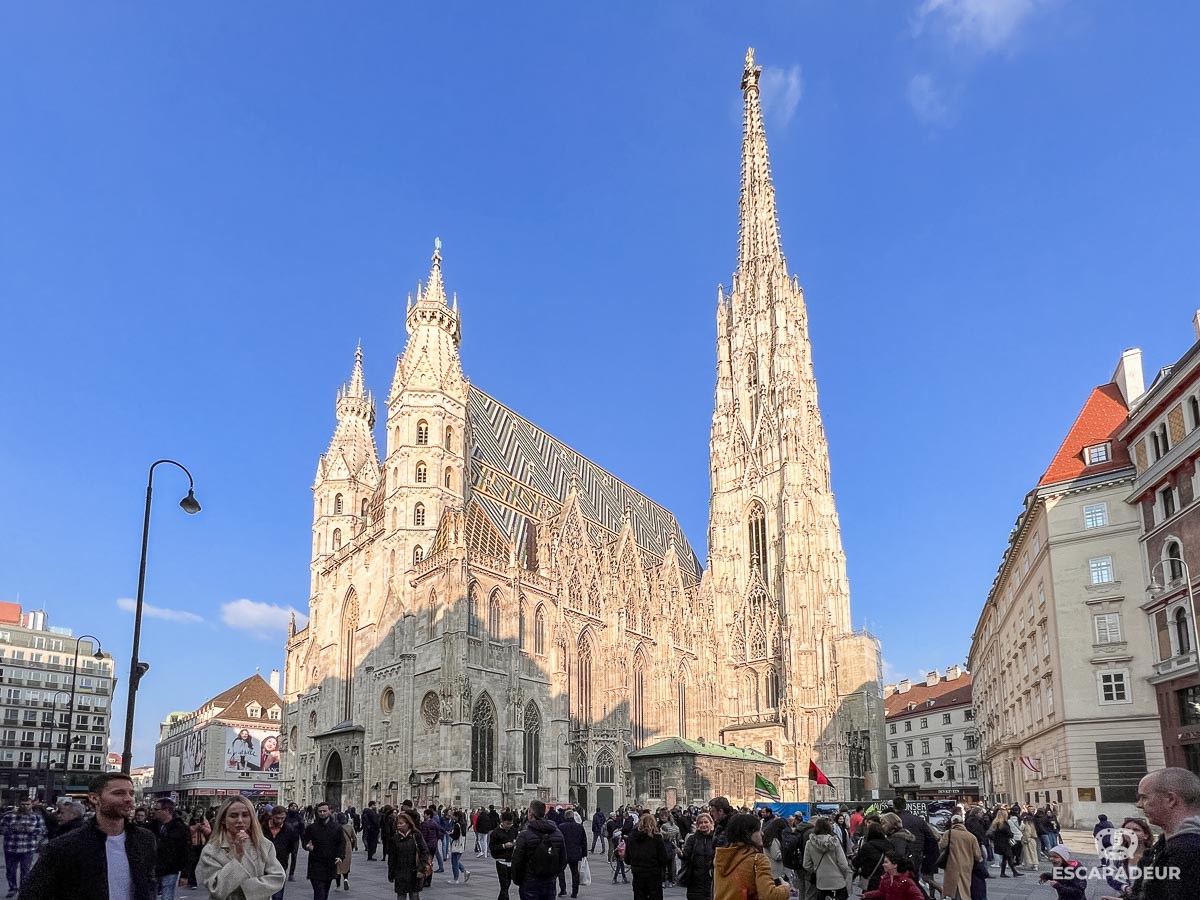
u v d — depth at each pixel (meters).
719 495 163.25
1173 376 63.31
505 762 102.94
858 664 142.25
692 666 146.00
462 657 98.25
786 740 139.00
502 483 131.62
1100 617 70.50
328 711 116.94
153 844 11.90
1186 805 9.68
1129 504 70.56
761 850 16.05
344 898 38.06
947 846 27.75
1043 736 79.31
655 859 21.25
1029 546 82.94
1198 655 60.69
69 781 162.75
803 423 157.50
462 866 49.69
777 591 151.50
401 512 110.44
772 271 168.88
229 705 193.38
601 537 149.25
